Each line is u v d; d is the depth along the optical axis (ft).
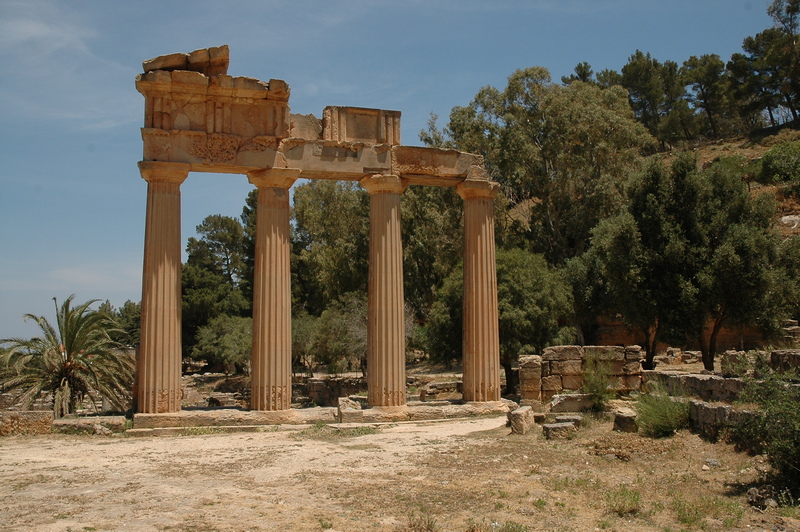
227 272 314.76
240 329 235.20
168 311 68.28
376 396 75.10
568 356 76.48
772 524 33.17
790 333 118.52
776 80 272.72
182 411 69.82
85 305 90.48
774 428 38.99
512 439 56.29
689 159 108.27
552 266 157.99
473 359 79.71
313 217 206.80
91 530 32.81
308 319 217.97
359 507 36.99
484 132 187.52
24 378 86.48
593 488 40.50
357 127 77.82
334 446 56.70
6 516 35.32
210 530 32.91
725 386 52.49
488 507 36.88
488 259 81.10
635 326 118.01
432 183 81.92
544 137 186.50
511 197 196.13
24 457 52.80
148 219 68.59
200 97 70.95
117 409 89.92
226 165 71.10
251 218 298.76
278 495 39.68
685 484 40.32
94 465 49.21
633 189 110.83
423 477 44.01
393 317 76.07
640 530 33.35
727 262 97.71
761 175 190.60
